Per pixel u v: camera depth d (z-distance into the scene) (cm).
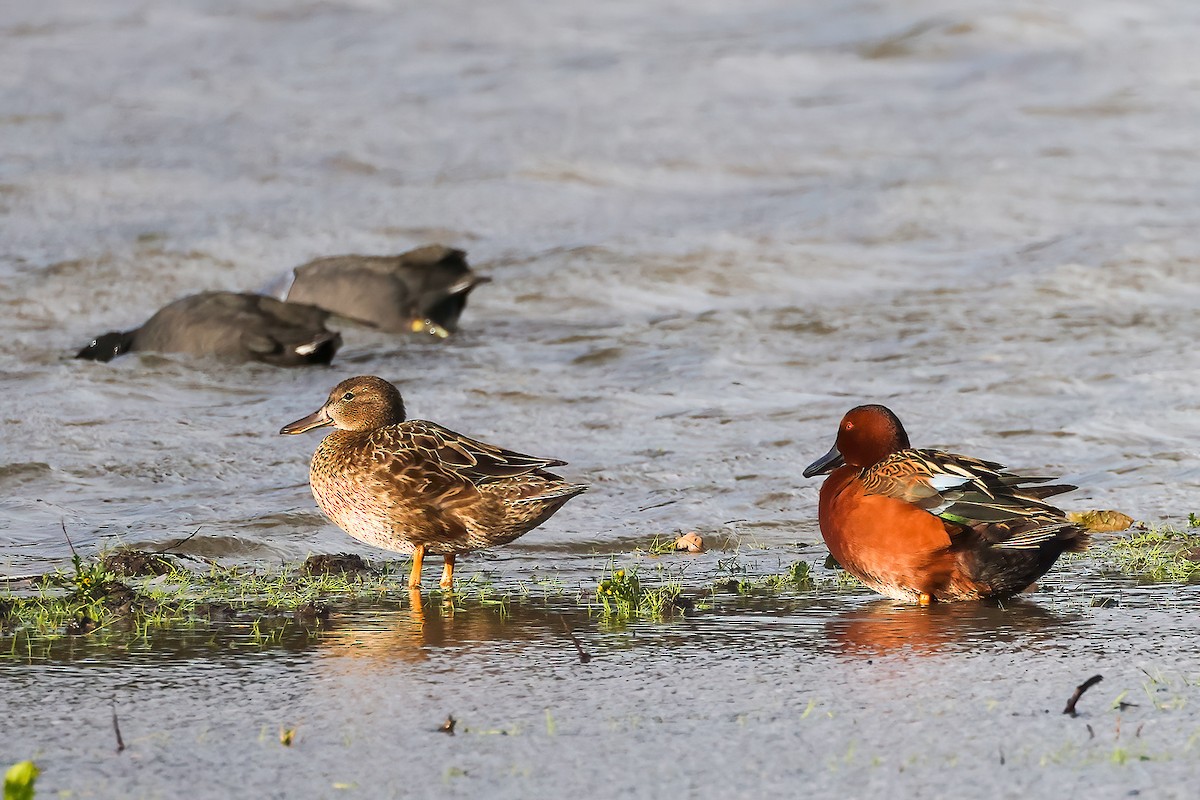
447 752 656
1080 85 3519
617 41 3934
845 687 761
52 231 2548
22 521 1192
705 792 608
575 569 1083
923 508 952
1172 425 1508
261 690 753
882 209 2670
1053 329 1969
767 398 1653
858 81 3622
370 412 1135
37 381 1742
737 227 2577
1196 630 885
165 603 946
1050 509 938
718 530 1191
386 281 2122
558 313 2217
